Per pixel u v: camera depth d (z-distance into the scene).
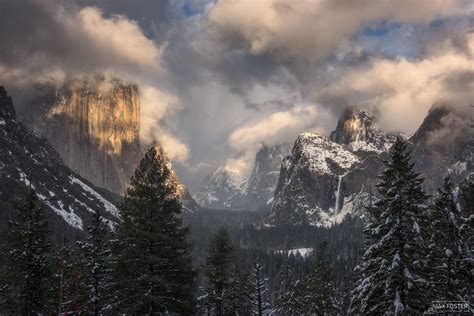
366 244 37.38
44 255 40.06
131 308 29.70
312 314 57.38
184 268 31.17
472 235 28.48
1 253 39.09
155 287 30.05
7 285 38.97
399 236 26.83
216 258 49.47
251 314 66.38
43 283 38.84
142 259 29.47
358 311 29.34
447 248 26.84
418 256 27.22
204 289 50.53
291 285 74.31
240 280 58.00
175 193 32.28
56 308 31.20
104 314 32.16
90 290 34.59
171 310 30.33
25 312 38.66
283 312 75.56
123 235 30.53
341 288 74.94
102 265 36.41
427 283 25.64
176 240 31.44
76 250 32.66
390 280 26.28
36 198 41.62
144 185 30.92
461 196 32.19
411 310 25.34
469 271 26.48
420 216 26.72
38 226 40.44
